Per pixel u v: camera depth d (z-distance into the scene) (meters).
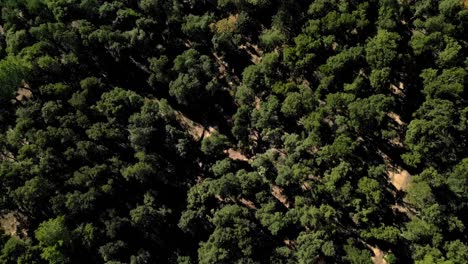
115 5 158.62
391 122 146.38
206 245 126.69
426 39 143.25
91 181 130.50
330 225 130.50
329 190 130.62
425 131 132.12
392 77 150.00
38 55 148.12
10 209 134.62
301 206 132.50
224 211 129.25
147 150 141.62
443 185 130.00
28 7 154.75
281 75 150.50
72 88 148.50
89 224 126.69
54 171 133.75
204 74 148.12
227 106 153.88
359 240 134.00
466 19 146.38
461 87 136.62
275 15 154.25
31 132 137.12
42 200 130.38
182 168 145.00
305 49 145.12
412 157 134.38
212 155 143.50
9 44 153.12
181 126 151.88
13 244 123.25
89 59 156.88
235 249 125.50
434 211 124.94
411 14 155.12
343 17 146.38
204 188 134.12
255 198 136.50
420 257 124.19
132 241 130.75
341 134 138.12
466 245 125.88
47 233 122.81
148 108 143.00
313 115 137.62
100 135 137.50
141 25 153.50
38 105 142.75
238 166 144.62
